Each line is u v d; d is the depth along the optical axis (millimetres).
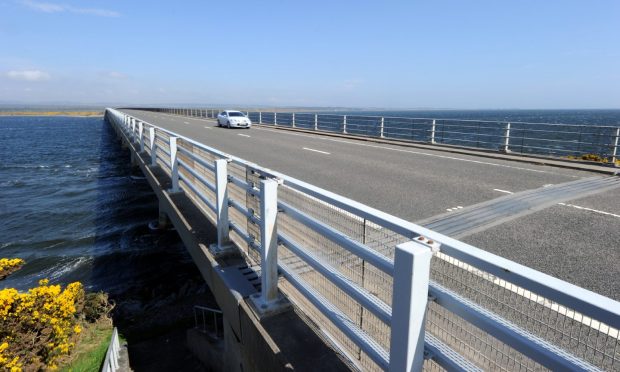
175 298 12352
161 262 15219
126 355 8992
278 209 3750
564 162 12484
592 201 7617
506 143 14766
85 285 13922
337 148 17516
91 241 18266
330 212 3623
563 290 1445
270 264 3643
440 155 15039
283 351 3090
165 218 18953
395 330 1995
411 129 19281
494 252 5109
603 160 13828
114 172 36562
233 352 5207
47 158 48812
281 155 15062
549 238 5586
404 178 10242
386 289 2928
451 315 2516
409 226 2182
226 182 5070
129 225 20062
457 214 6844
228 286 4199
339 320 2887
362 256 2520
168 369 8711
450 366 1937
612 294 4008
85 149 58875
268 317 3572
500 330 1707
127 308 11781
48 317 7836
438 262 3221
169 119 46938
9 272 15344
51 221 21922
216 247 5184
